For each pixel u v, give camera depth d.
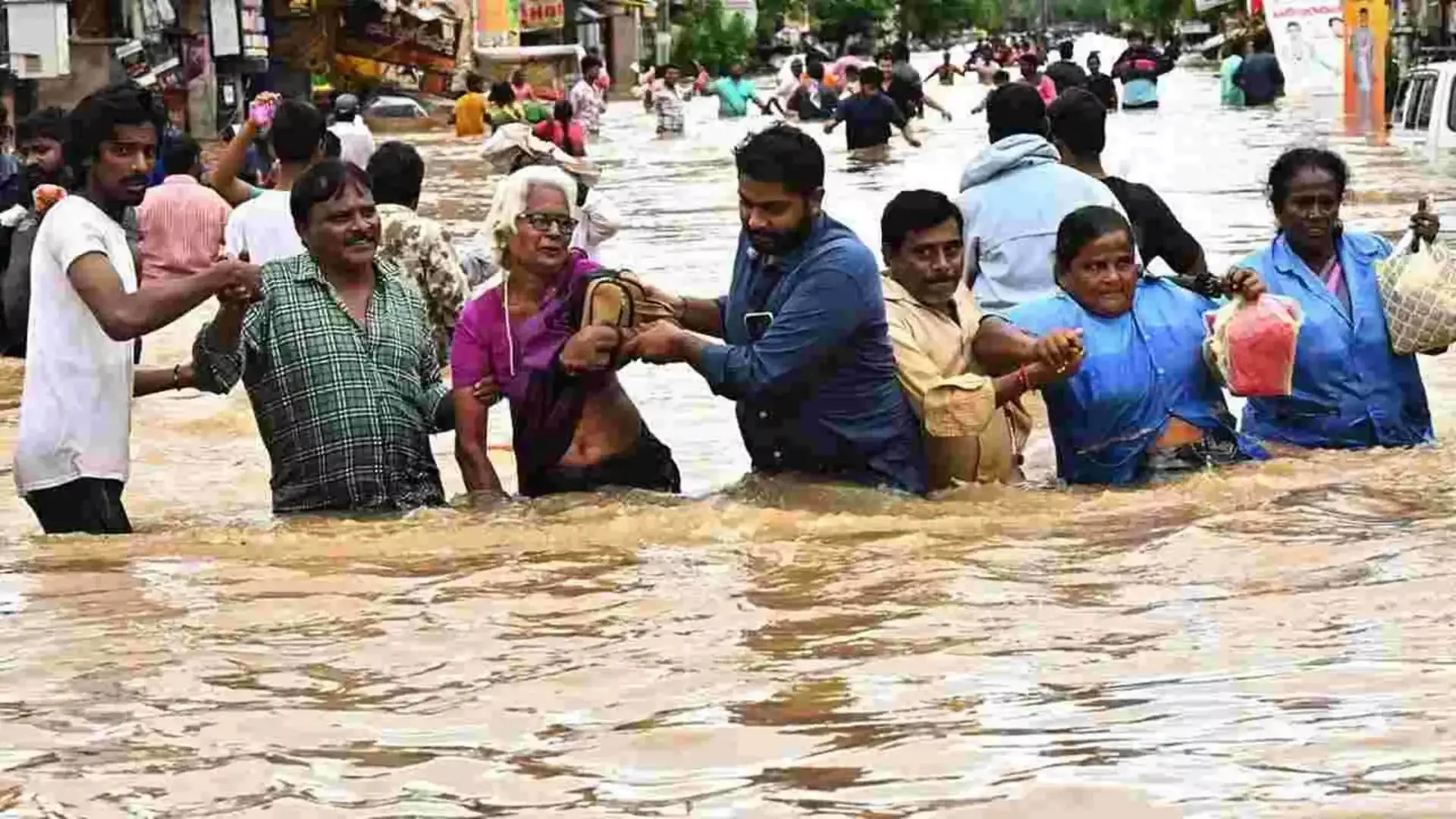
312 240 12.29
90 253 11.45
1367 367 13.32
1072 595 9.14
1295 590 9.02
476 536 11.15
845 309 11.52
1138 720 6.96
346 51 76.38
